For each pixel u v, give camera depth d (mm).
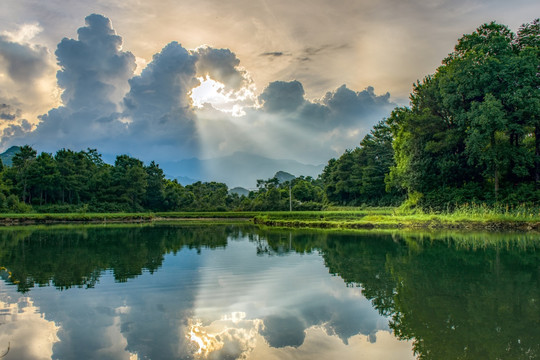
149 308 9227
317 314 8641
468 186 36312
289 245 21672
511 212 31250
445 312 8602
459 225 30422
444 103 34469
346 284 11383
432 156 37906
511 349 6578
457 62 34406
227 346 6871
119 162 89188
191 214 75562
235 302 9672
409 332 7434
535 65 32031
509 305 9031
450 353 6465
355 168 68125
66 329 7832
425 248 19047
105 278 12664
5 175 77125
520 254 16703
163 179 99688
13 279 12594
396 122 45969
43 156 77438
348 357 6387
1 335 7480
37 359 6406
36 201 77562
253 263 15383
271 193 79812
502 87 32562
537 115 31797
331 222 37250
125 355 6543
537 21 35656
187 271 13773
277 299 9875
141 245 22922
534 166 34219
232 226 45094
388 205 61719
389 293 10297
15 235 31359
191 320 8359
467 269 13438
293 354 6535
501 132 34625
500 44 33562
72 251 20031
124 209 80688
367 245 20703
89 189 82812
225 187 109000
